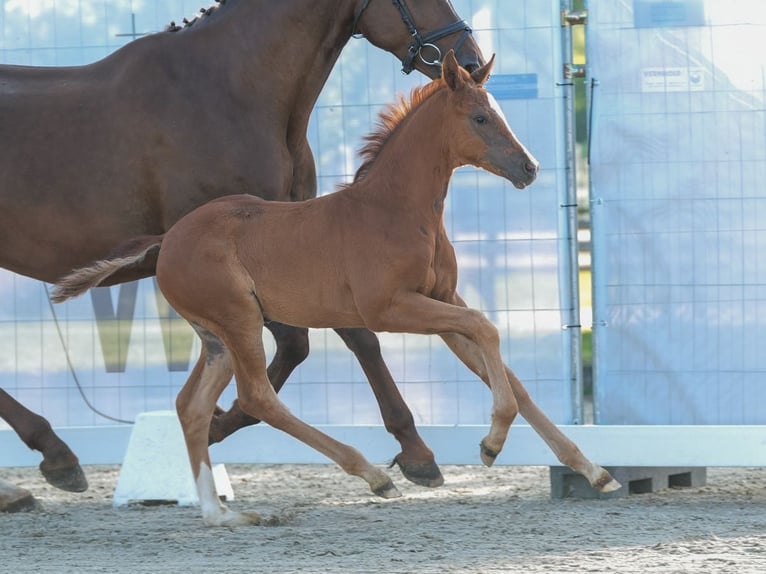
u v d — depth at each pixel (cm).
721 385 1123
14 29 1229
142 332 1238
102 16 1219
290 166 1074
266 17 1045
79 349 1245
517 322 1159
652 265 1127
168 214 1031
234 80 1038
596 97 1127
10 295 1249
